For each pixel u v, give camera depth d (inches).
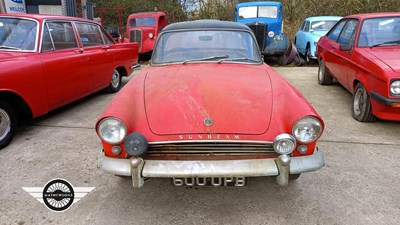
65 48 198.1
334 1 634.2
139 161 92.9
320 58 288.5
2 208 108.6
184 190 119.5
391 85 157.2
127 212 107.0
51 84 178.9
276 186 120.8
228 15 680.4
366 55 183.6
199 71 131.3
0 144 152.6
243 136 95.0
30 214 105.7
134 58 295.0
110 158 99.3
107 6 767.7
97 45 236.1
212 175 91.7
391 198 111.9
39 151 152.4
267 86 118.0
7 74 149.9
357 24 214.2
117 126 96.0
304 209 107.1
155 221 102.3
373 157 143.3
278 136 92.8
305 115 95.0
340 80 233.8
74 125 188.1
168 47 154.3
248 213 105.6
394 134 170.2
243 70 134.7
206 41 154.6
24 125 187.5
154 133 96.7
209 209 108.1
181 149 95.7
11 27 179.8
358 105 192.7
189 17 753.6
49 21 188.4
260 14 444.8
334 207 107.6
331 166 135.1
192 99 107.3
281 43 415.2
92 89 226.7
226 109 102.5
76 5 551.8
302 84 295.1
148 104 107.2
